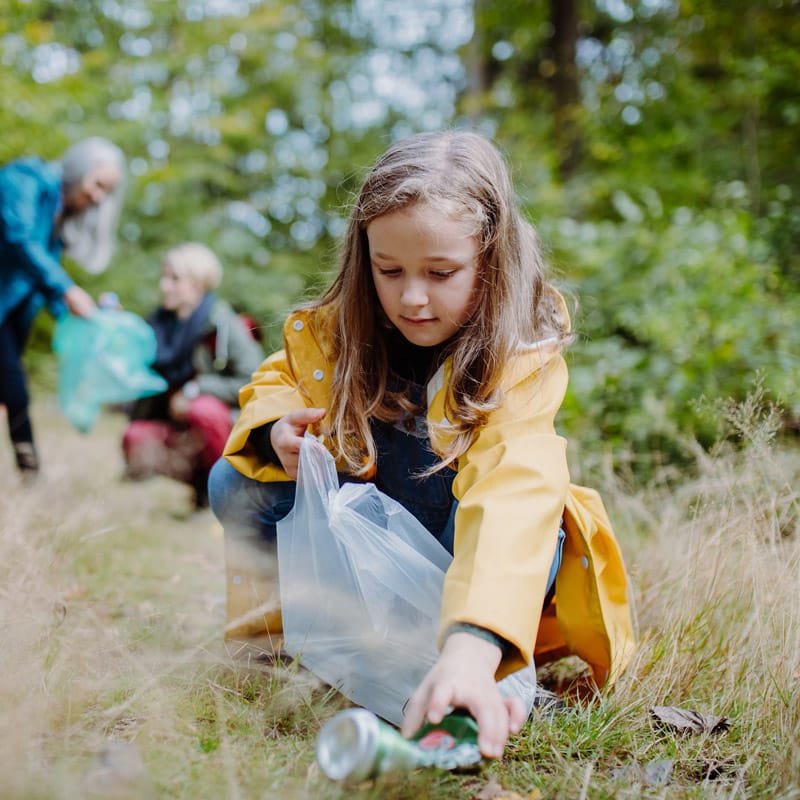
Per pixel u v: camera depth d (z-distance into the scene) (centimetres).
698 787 136
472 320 156
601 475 293
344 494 155
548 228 499
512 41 1100
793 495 198
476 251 151
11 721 127
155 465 395
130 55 1051
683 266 416
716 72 873
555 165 762
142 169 1018
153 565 266
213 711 151
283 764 134
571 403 340
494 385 153
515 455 142
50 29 827
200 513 387
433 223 143
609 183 752
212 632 188
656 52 937
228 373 414
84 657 160
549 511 135
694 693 171
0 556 196
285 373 180
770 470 210
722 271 395
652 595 208
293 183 1175
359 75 1230
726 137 804
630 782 136
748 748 145
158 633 182
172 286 412
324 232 1167
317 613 159
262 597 178
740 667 171
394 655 154
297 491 161
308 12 1244
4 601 172
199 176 1055
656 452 299
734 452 238
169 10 1059
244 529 179
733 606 183
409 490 170
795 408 274
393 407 169
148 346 405
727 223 432
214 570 276
